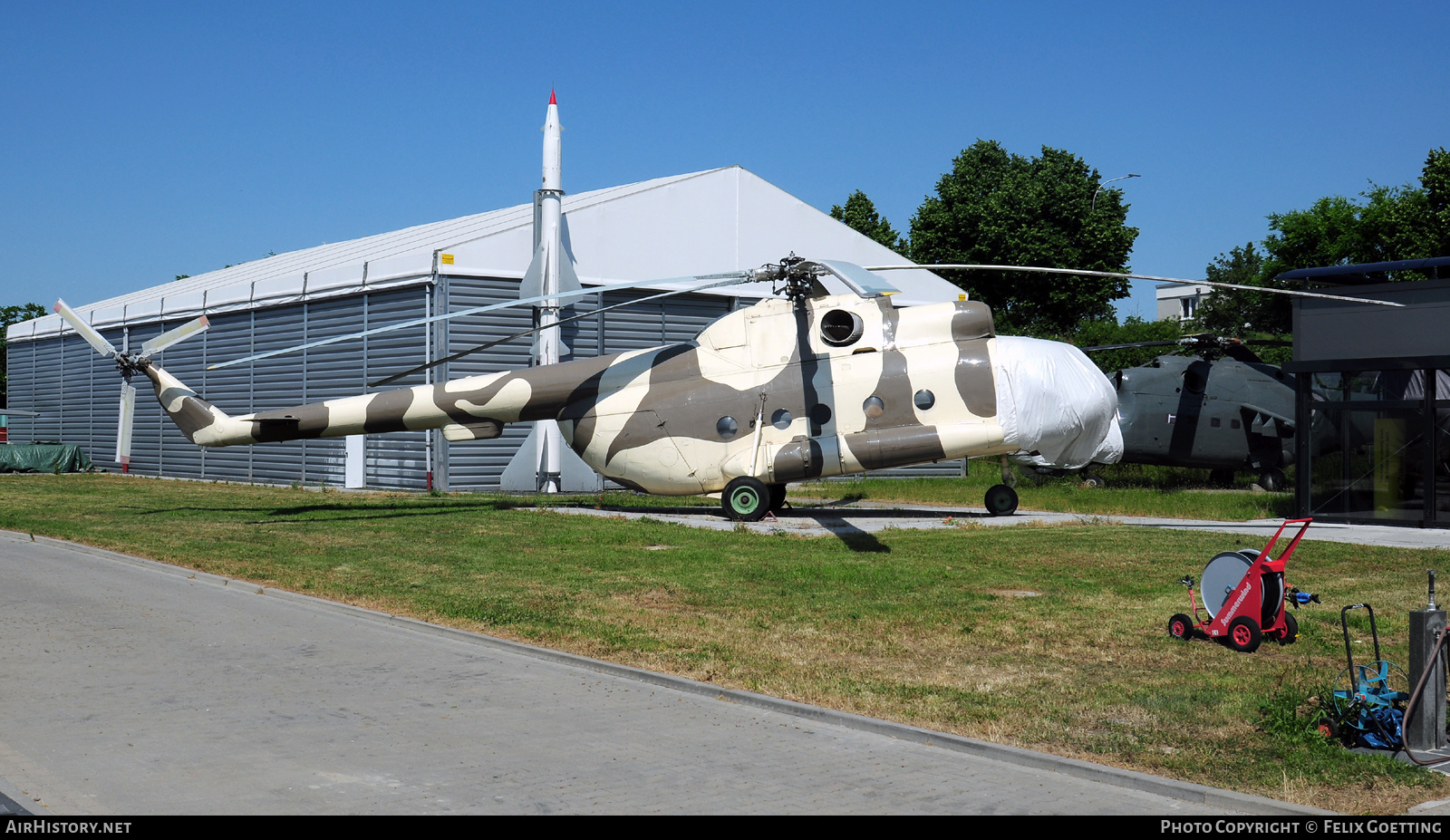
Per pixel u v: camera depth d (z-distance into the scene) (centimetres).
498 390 2189
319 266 3625
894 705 818
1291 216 6088
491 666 959
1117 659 978
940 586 1357
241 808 598
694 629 1099
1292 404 3100
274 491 3098
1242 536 1856
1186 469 3678
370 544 1766
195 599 1297
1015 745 720
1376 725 735
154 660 973
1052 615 1170
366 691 863
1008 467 2347
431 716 792
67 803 604
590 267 3112
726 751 713
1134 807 614
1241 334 5688
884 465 2022
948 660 973
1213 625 1039
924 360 2045
